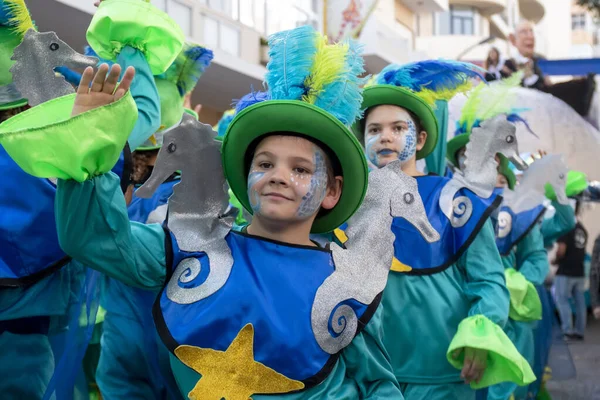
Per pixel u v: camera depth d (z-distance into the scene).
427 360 3.45
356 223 2.50
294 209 2.26
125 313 3.14
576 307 10.01
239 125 2.28
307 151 2.27
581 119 10.99
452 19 29.53
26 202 2.43
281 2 13.34
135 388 3.14
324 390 2.24
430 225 3.36
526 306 5.34
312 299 2.24
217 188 2.35
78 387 2.90
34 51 2.39
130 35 2.76
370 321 2.36
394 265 3.46
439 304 3.47
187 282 2.24
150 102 2.75
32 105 2.40
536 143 10.84
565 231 6.76
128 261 2.16
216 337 2.18
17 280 2.43
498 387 4.39
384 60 14.96
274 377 2.17
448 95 4.03
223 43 11.84
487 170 3.65
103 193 2.05
